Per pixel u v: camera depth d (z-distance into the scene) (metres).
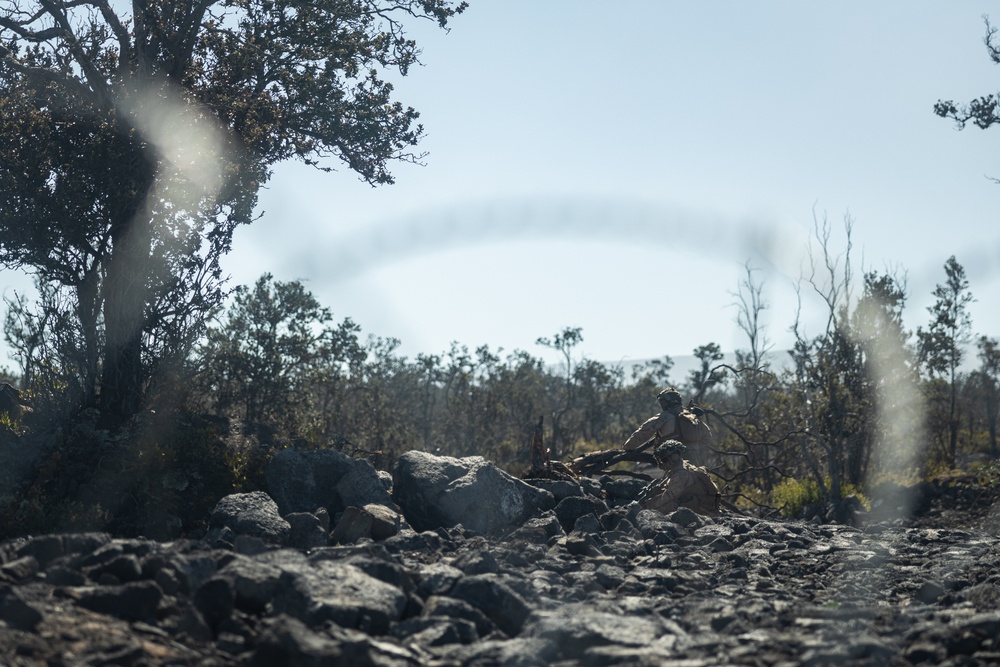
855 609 6.20
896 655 4.95
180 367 12.95
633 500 12.05
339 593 5.25
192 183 12.53
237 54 12.91
